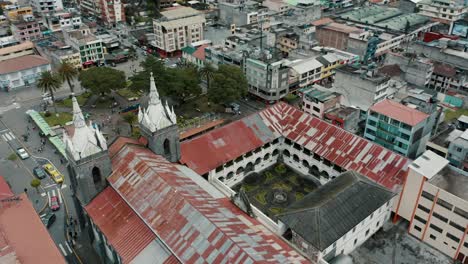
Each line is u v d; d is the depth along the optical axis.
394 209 82.62
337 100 122.50
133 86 132.25
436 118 112.56
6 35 193.62
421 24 199.00
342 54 162.62
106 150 69.75
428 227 77.75
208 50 157.25
